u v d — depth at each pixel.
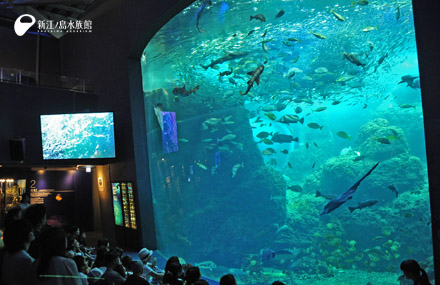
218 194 14.91
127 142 13.86
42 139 13.55
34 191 16.67
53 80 14.98
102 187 15.87
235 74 17.17
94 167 18.00
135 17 12.88
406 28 14.81
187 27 14.38
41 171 16.88
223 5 13.43
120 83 14.30
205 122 14.08
